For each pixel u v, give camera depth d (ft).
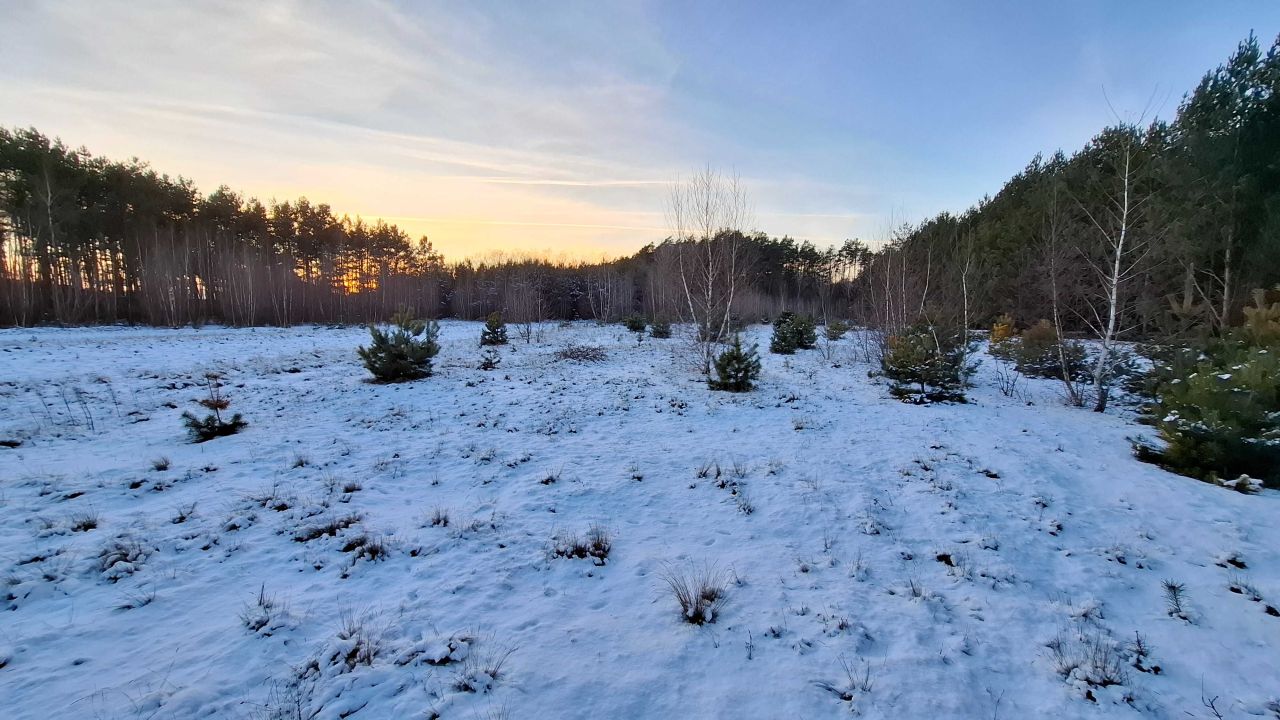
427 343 45.11
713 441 27.07
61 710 9.09
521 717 9.16
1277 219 43.86
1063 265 41.50
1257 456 19.86
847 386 44.29
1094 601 12.85
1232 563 14.53
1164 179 48.67
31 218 91.25
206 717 9.03
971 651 11.07
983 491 19.88
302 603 12.62
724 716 9.31
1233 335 27.91
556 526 17.22
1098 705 9.57
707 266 54.70
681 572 14.39
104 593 12.88
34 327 83.61
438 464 23.25
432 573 14.17
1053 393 41.14
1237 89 48.29
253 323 115.65
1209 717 9.29
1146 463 23.11
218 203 136.05
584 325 120.57
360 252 167.84
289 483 20.48
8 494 18.63
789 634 11.64
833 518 17.75
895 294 63.36
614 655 10.91
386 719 9.08
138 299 110.52
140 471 21.30
